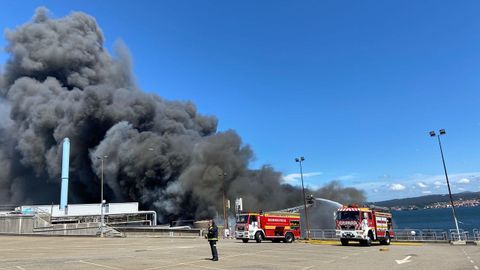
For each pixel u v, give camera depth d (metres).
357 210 31.66
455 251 25.77
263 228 36.47
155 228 50.91
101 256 21.83
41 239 43.44
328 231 48.19
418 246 32.22
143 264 17.75
